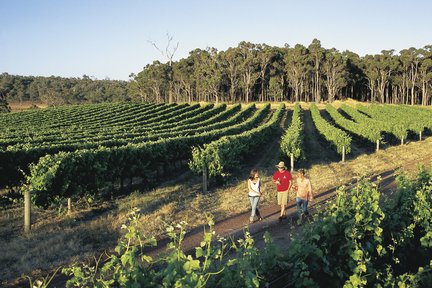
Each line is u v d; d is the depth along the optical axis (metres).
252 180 11.82
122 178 17.47
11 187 16.56
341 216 6.08
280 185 11.97
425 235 7.71
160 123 48.81
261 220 12.11
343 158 25.47
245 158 27.55
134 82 143.00
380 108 72.19
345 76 113.62
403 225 7.56
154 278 3.95
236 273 4.30
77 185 13.82
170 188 17.64
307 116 71.25
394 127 34.44
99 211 13.83
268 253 5.10
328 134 32.81
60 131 33.06
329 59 110.81
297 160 23.50
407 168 21.42
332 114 60.84
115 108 73.06
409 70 116.75
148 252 9.22
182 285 3.58
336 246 5.98
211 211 13.28
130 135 29.67
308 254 5.37
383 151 29.94
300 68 110.69
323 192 15.93
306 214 11.87
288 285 5.12
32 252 9.32
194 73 123.25
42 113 64.94
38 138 25.70
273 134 43.88
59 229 11.19
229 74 117.88
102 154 15.63
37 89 172.00
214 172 17.25
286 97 127.75
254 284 3.99
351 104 100.44
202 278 3.79
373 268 6.30
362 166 22.52
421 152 28.38
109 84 185.88
